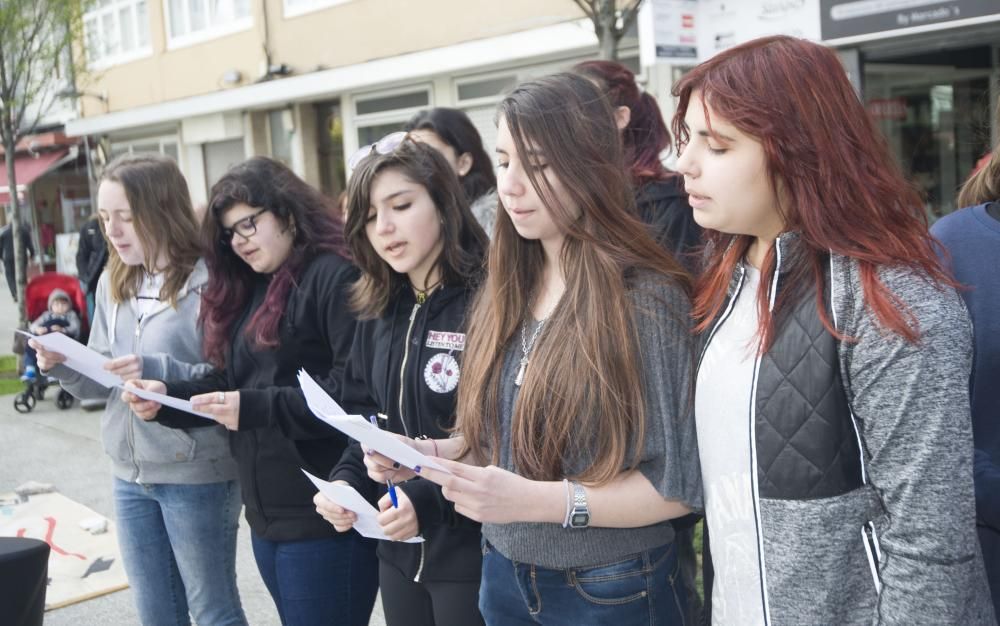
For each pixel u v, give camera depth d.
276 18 10.89
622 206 1.64
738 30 5.03
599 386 1.55
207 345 2.59
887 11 4.96
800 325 1.27
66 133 14.95
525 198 1.64
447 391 2.02
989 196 1.85
